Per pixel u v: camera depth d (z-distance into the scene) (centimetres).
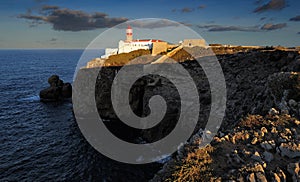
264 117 1733
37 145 3956
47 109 6322
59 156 3544
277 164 1187
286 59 3666
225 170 1172
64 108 6425
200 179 1136
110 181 2891
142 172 3081
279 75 2308
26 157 3519
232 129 1697
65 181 2900
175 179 1184
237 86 3750
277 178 1062
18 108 6400
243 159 1242
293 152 1232
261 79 3538
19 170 3150
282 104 1869
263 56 4144
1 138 4266
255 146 1366
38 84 10606
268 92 2325
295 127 1506
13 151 3725
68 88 7706
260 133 1463
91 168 3181
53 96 7231
